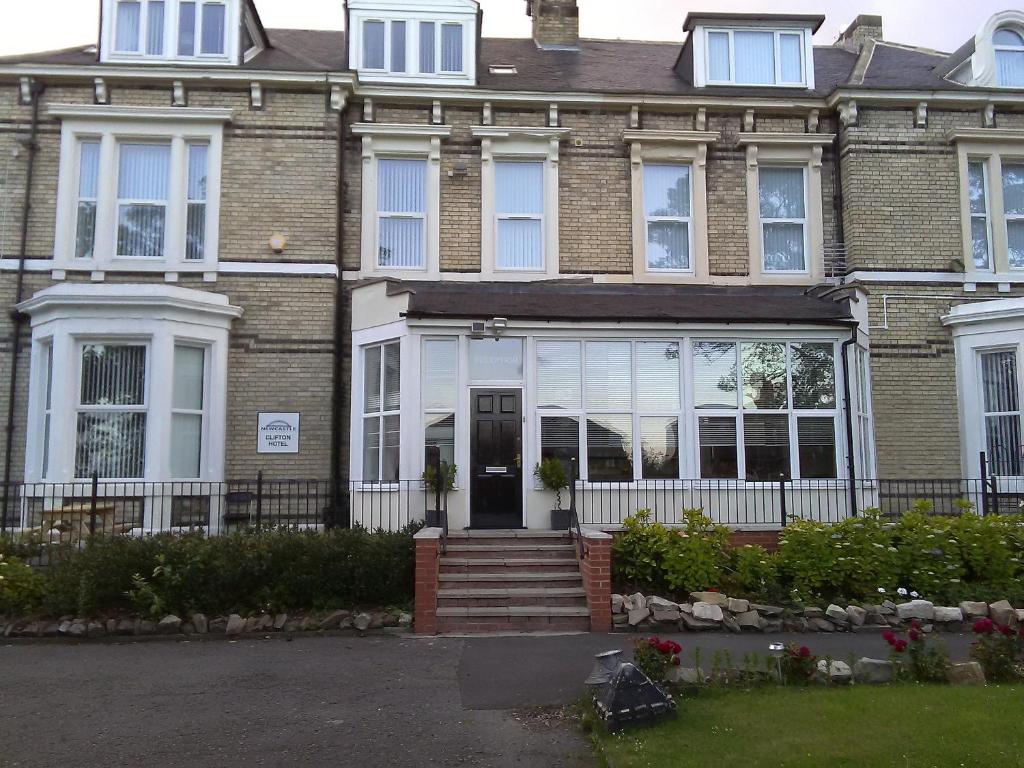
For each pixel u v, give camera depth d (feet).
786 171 44.32
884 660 21.80
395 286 36.22
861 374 37.99
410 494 33.58
